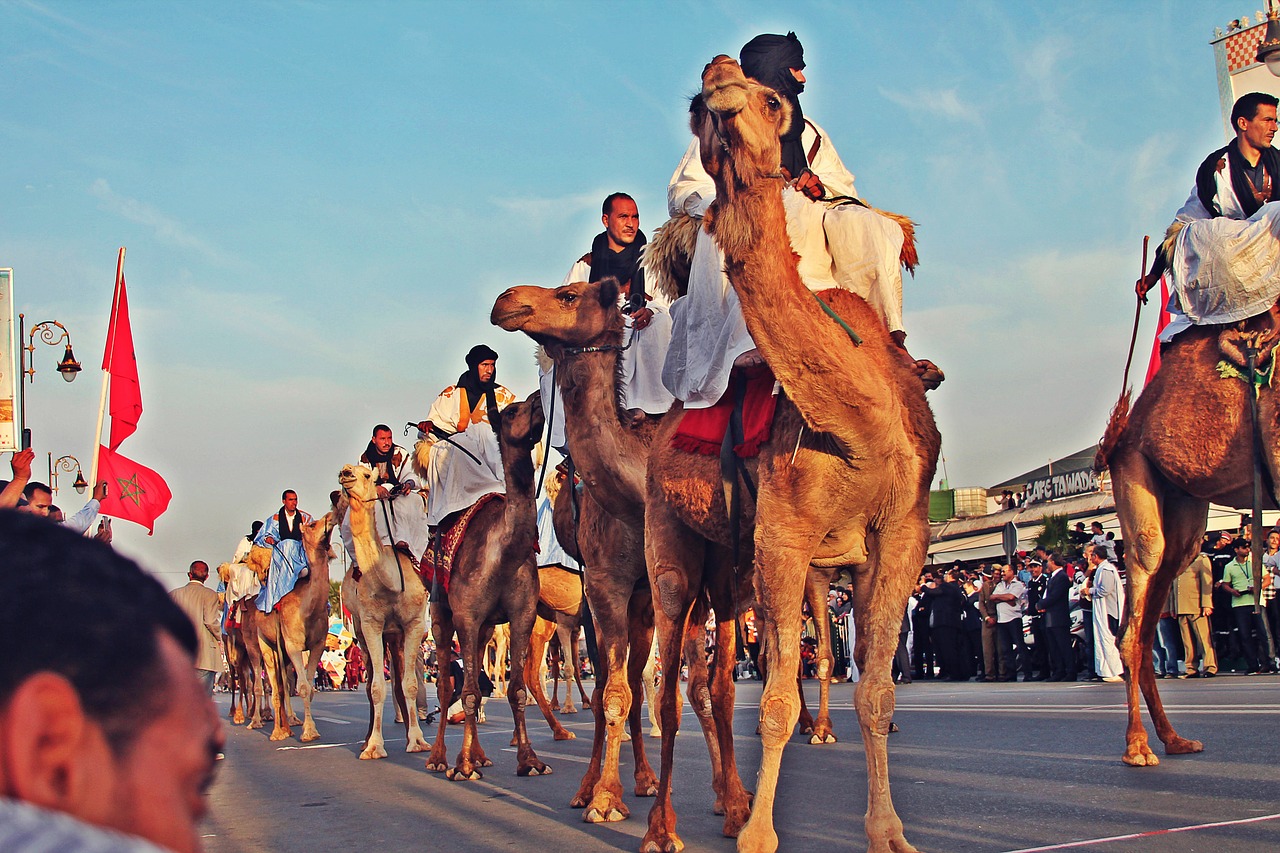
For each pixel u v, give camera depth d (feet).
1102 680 57.47
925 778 24.04
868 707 15.14
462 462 35.78
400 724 56.49
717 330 18.39
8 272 63.16
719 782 21.74
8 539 2.93
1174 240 25.48
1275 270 23.73
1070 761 24.93
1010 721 36.09
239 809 27.04
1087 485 112.06
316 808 26.32
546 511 44.80
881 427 15.03
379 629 39.68
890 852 14.78
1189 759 23.70
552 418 26.37
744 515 17.92
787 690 15.38
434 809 24.84
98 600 2.94
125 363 41.32
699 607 20.18
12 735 2.84
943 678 70.49
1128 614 24.85
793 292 14.74
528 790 27.17
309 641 53.31
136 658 2.98
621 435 22.82
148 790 3.01
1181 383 24.90
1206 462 24.25
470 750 30.76
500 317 23.34
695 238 19.99
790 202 18.69
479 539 32.09
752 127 14.37
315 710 79.00
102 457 38.06
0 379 62.95
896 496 15.67
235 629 72.54
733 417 17.60
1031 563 69.67
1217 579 58.13
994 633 67.97
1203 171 26.07
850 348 14.94
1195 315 25.02
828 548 16.16
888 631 15.57
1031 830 17.20
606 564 22.95
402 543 39.91
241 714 73.97
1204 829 16.33
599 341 23.29
